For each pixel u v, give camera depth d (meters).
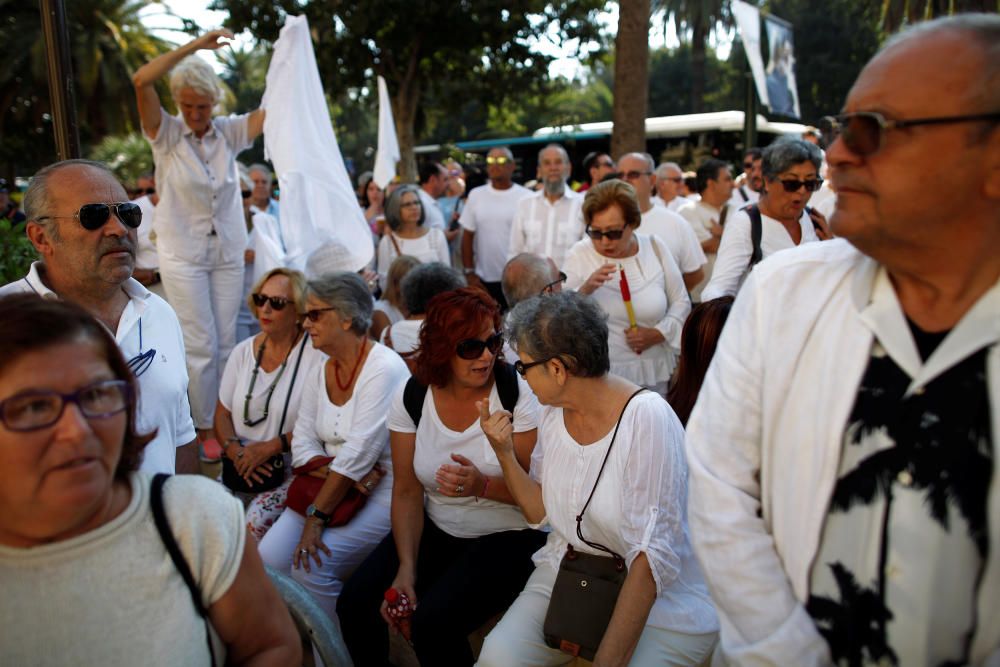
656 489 2.25
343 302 3.26
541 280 3.97
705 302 2.78
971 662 1.24
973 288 1.22
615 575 2.32
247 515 3.56
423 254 6.35
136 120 27.12
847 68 30.38
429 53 19.72
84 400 1.26
